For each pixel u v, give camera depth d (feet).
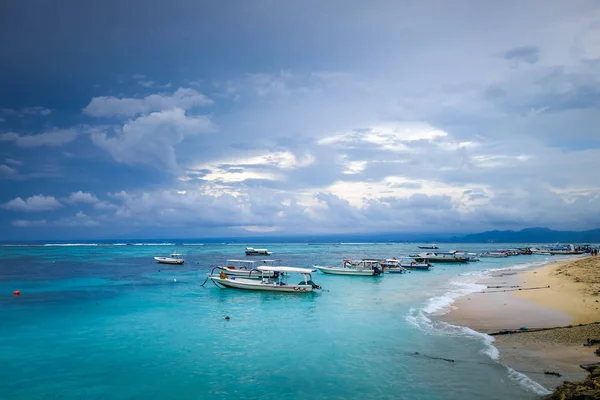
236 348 86.53
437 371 67.97
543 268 244.63
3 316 121.90
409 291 163.53
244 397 61.87
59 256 465.88
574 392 49.93
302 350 83.71
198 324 109.29
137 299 152.15
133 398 62.90
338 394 61.52
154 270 280.31
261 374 71.10
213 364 76.74
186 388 65.92
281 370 72.59
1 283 204.95
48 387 67.31
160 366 76.23
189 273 258.16
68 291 175.01
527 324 93.56
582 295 124.36
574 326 88.12
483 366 68.13
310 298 150.41
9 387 67.36
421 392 60.03
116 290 177.37
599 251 477.36
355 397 60.13
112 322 112.68
